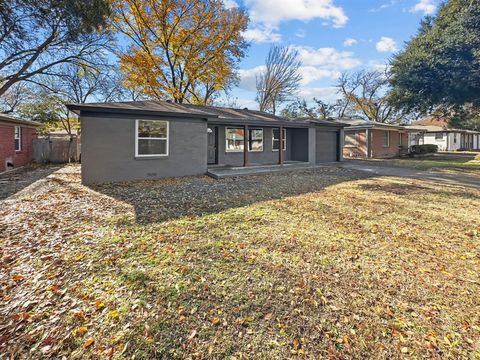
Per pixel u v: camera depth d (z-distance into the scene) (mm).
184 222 5090
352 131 23062
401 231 4797
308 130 16250
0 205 6496
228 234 4508
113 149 9484
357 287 3033
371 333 2350
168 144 10680
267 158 16109
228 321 2475
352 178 11164
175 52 21312
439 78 15734
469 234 4676
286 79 30250
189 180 10211
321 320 2502
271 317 2533
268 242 4207
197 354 2125
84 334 2318
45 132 22344
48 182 9773
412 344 2234
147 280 3086
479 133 39750
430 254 3896
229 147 14461
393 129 23875
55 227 4844
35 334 2328
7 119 13031
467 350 2176
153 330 2354
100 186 8812
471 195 7828
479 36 14203
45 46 14383
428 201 7062
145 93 21250
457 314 2600
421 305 2736
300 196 7516
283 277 3207
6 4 11227
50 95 21578
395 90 18719
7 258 3662
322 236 4504
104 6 13820
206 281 3084
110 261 3521
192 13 20312
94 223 5043
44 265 3465
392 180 10656
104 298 2777
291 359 2080
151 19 19797
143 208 6090
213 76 23156
